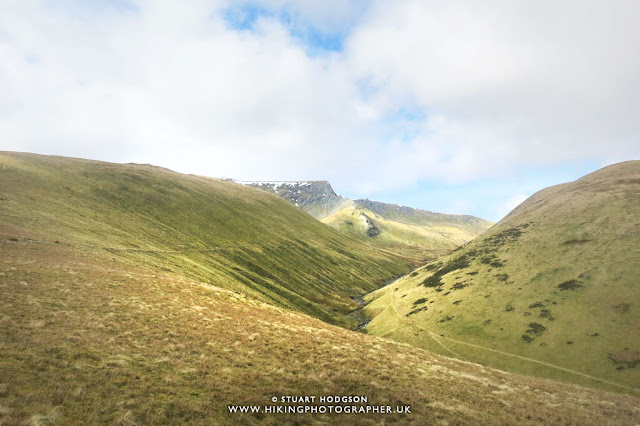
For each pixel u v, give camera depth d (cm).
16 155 12938
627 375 4572
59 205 8931
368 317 10600
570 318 5966
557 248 8450
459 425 2169
